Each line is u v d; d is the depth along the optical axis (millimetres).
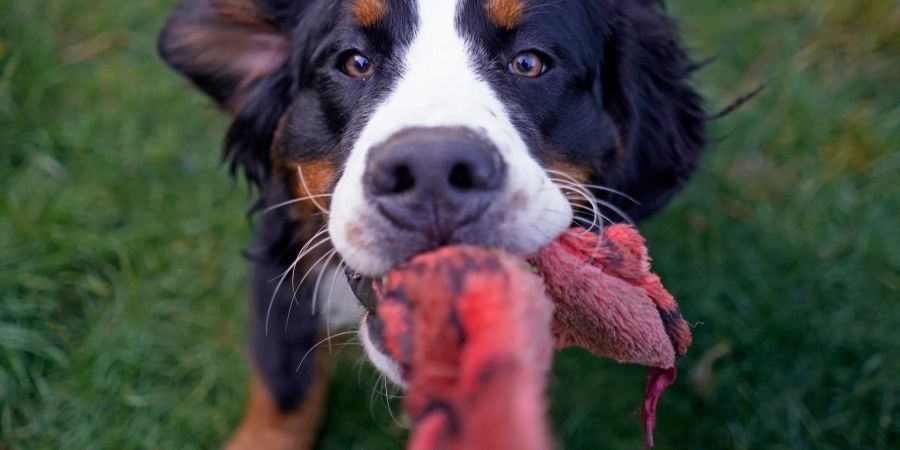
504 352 381
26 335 724
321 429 734
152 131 878
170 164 859
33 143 835
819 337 739
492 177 475
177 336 772
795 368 732
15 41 866
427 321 404
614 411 731
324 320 682
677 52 680
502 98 551
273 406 694
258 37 660
